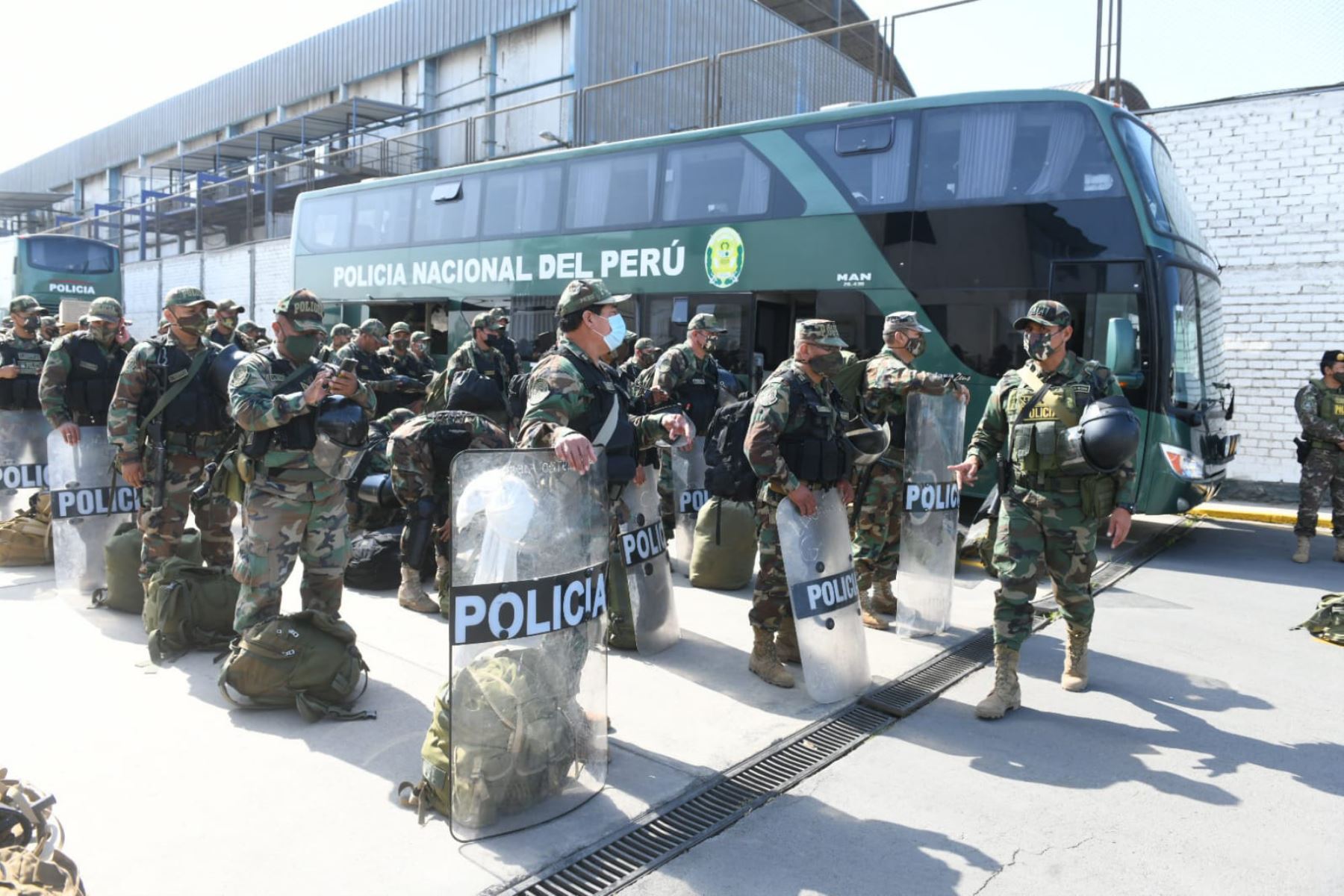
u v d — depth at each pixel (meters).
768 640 4.45
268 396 3.80
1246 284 10.88
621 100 18.77
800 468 4.07
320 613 3.91
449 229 12.13
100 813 2.98
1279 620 5.78
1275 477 10.79
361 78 28.33
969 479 4.36
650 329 9.94
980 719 4.09
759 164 9.30
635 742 3.73
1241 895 2.74
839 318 8.73
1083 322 7.66
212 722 3.72
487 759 2.93
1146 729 4.00
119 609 5.18
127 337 5.52
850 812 3.22
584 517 3.19
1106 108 7.79
